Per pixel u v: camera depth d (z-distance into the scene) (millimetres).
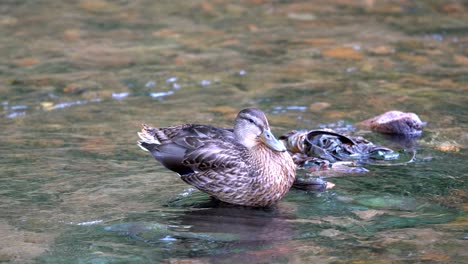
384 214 10016
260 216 10117
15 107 14664
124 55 17812
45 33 19375
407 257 8703
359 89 15484
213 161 10445
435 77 16141
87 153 12344
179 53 17969
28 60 17406
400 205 10297
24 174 11461
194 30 19781
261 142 10461
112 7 21812
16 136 13141
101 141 12906
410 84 15727
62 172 11547
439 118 13852
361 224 9711
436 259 8633
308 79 16141
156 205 10461
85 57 17656
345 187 11008
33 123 13820
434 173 11414
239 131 10648
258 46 18438
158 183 11203
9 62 17266
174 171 10742
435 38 18844
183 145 10727
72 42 18734
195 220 9977
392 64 17016
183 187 11102
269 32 19531
